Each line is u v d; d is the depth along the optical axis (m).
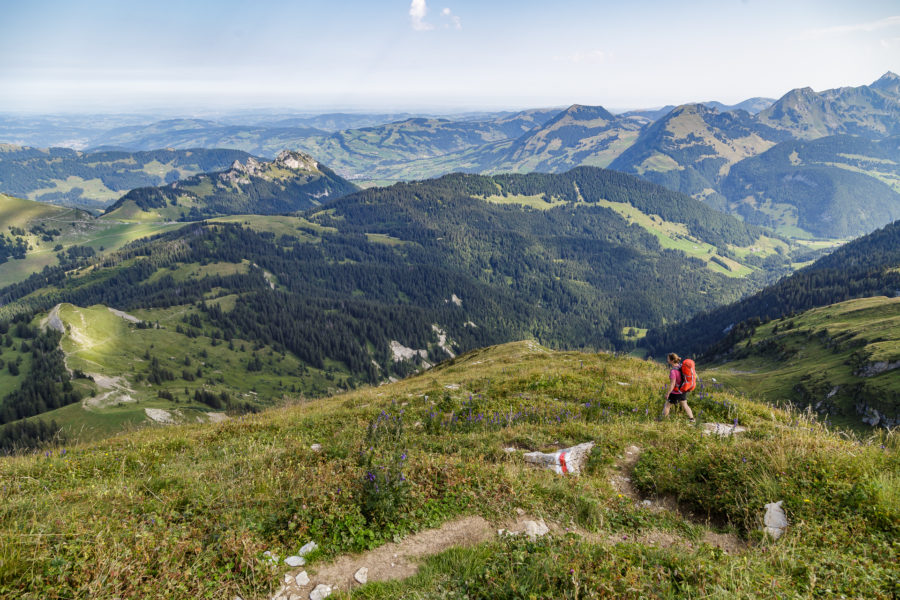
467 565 5.96
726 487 7.99
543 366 27.38
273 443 12.23
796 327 177.12
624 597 4.91
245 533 6.39
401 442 11.94
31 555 5.40
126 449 12.55
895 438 9.59
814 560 5.42
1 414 135.00
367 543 6.67
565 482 8.87
